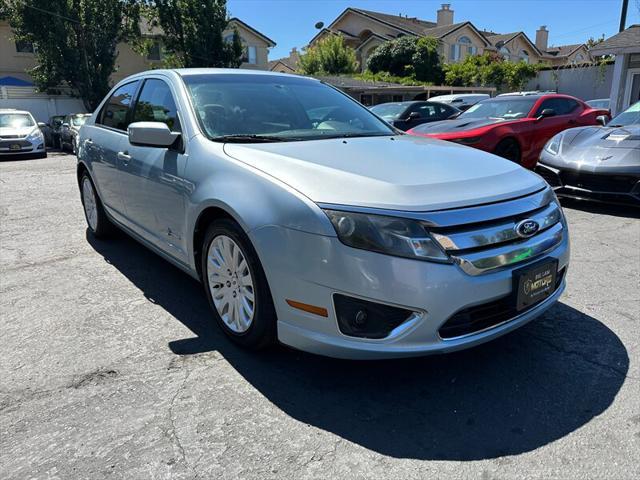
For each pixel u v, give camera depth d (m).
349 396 2.43
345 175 2.39
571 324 3.12
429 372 2.63
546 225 2.53
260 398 2.40
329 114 3.66
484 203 2.32
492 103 9.08
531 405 2.34
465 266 2.19
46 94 24.16
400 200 2.21
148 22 26.52
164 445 2.08
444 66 33.28
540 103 8.40
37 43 22.61
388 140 3.24
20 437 2.12
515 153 7.88
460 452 2.05
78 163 5.02
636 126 6.10
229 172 2.68
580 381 2.53
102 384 2.51
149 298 3.57
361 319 2.21
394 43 33.75
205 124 3.13
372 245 2.14
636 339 2.93
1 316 3.28
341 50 34.50
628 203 5.44
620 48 14.51
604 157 5.60
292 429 2.19
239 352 2.81
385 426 2.21
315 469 1.95
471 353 2.81
